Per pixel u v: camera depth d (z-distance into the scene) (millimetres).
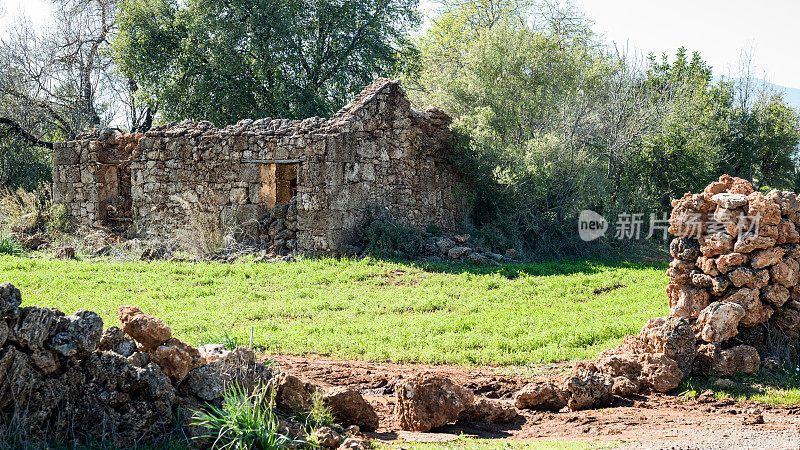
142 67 28844
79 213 22156
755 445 5848
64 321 5496
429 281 15336
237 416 5617
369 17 30609
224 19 28031
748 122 34719
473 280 15492
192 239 18438
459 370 9172
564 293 14453
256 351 9883
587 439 6379
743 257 9000
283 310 12445
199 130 19812
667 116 24219
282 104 28375
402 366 9359
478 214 22125
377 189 19016
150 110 33188
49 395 5281
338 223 17641
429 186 20781
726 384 8258
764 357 9047
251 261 17156
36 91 31266
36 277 14250
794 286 9133
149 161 20484
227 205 19156
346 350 9969
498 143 21016
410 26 32781
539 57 25016
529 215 20703
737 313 8688
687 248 9523
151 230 20344
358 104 18547
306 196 17859
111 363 5578
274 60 28250
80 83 32281
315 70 30281
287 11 27844
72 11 32438
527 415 7438
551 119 23047
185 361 6102
